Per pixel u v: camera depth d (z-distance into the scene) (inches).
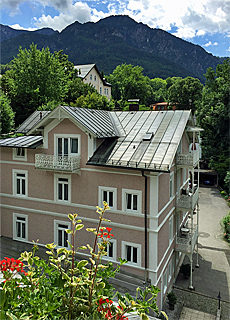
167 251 713.6
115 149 684.7
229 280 809.5
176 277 825.5
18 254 714.8
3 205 820.6
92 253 177.8
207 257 956.6
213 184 2041.1
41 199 760.3
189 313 652.1
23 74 1911.9
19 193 804.0
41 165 706.8
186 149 927.7
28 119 1139.9
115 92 4065.0
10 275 182.1
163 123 751.7
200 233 1157.1
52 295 163.0
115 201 658.8
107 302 177.9
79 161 692.7
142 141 693.9
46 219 758.5
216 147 1994.3
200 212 1423.5
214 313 653.3
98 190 677.3
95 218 685.3
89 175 687.1
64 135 713.0
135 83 3267.7
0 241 795.4
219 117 1881.2
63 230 734.5
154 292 186.5
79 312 173.0
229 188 1727.4
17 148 793.6
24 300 176.6
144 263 626.8
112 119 822.5
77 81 2420.0
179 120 751.1
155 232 611.2
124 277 632.4
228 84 1910.7
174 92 3329.2
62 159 684.1
